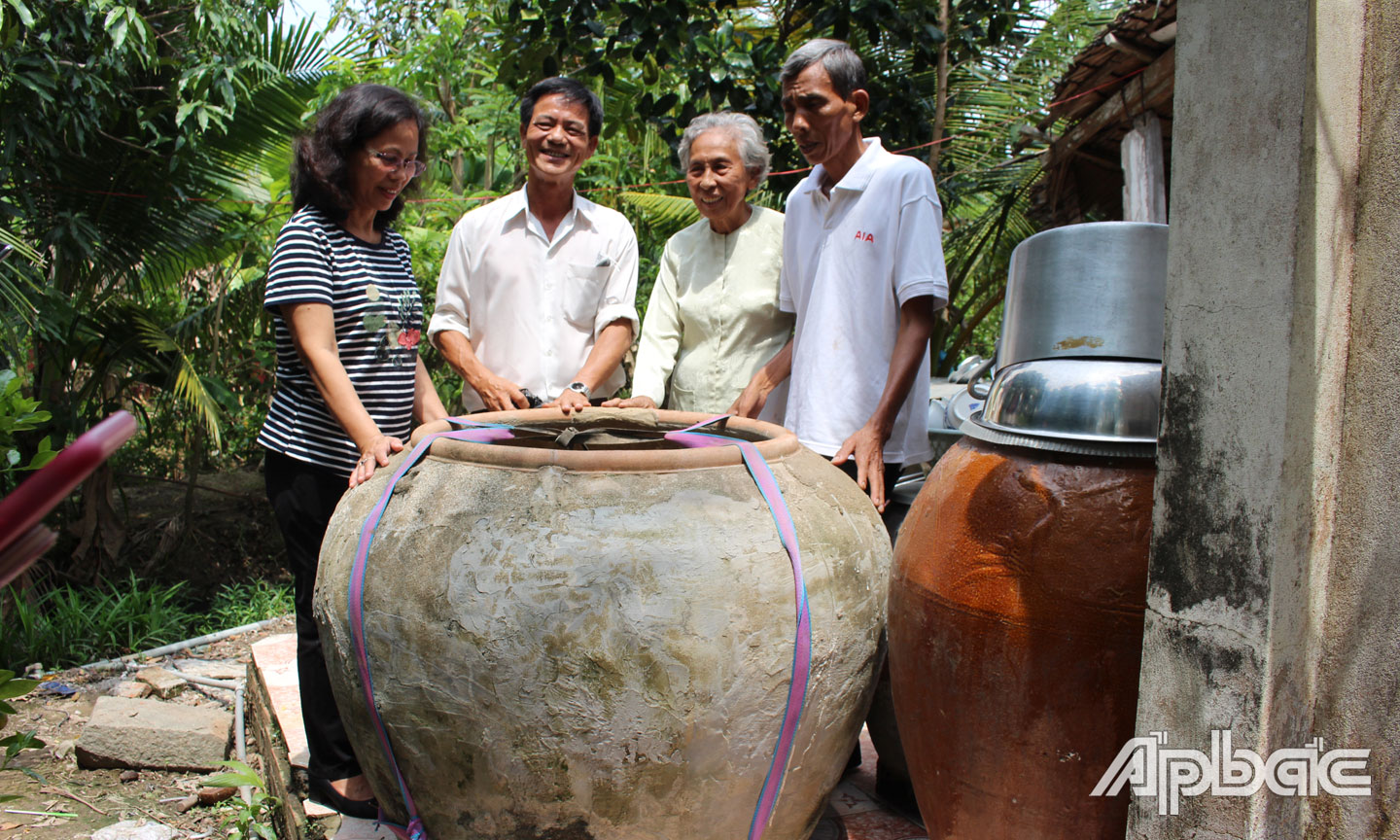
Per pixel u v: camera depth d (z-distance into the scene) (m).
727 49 4.89
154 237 5.46
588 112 3.02
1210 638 1.39
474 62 7.69
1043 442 1.64
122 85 5.03
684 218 5.92
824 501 1.85
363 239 2.54
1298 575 1.37
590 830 1.64
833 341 2.68
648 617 1.56
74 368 5.54
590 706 1.56
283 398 2.49
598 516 1.64
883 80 5.75
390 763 1.74
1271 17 1.29
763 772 1.67
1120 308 1.71
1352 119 1.38
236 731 3.83
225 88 4.91
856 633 1.76
